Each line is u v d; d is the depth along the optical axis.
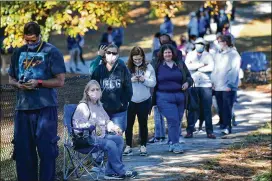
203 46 23.17
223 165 18.41
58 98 18.59
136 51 18.97
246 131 25.47
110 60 17.56
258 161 19.03
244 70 42.75
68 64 52.41
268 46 58.72
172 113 19.84
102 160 16.95
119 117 17.77
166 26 47.78
